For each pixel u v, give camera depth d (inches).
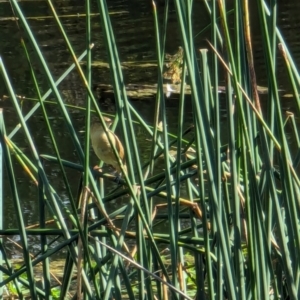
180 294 195.6
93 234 220.7
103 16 189.2
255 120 209.5
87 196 203.6
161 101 201.0
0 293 215.9
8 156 202.5
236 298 194.9
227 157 218.4
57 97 201.5
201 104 192.9
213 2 191.9
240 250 196.7
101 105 720.3
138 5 1322.6
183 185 443.8
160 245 374.0
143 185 200.1
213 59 195.5
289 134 526.9
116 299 208.4
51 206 216.7
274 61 187.9
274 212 198.4
